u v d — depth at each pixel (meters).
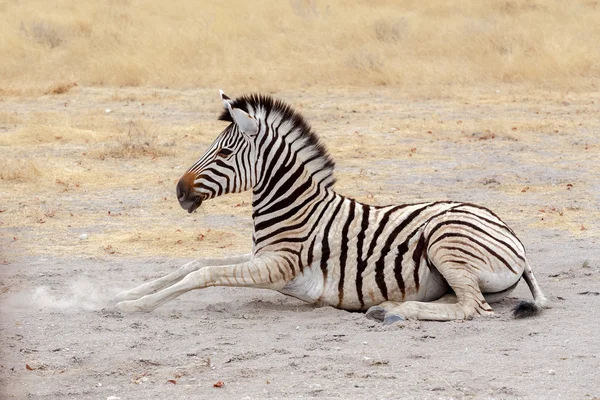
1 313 8.97
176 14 39.16
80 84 27.95
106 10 38.25
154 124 21.92
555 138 20.47
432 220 8.78
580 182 16.30
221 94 9.17
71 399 6.42
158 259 11.67
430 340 7.75
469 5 39.81
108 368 7.12
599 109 23.77
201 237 12.69
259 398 6.34
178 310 9.15
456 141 20.16
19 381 6.82
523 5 39.19
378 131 21.23
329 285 8.88
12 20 36.22
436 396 6.30
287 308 9.18
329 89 27.11
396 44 32.69
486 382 6.61
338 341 7.78
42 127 20.52
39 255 11.83
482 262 8.55
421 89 26.53
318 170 9.03
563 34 32.16
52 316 8.80
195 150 19.31
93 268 11.16
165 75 28.30
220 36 33.03
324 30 34.75
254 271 8.71
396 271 8.77
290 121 9.09
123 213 14.30
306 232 8.87
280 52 31.59
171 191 15.84
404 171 17.33
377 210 9.01
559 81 27.33
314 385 6.57
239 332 8.17
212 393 6.49
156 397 6.43
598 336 7.79
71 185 16.25
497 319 8.41
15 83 27.31
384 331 8.04
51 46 32.38
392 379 6.71
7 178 16.45
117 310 8.90
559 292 9.60
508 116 22.97
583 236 12.61
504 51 30.81
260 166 8.95
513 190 15.73
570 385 6.52
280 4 39.69
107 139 20.22
